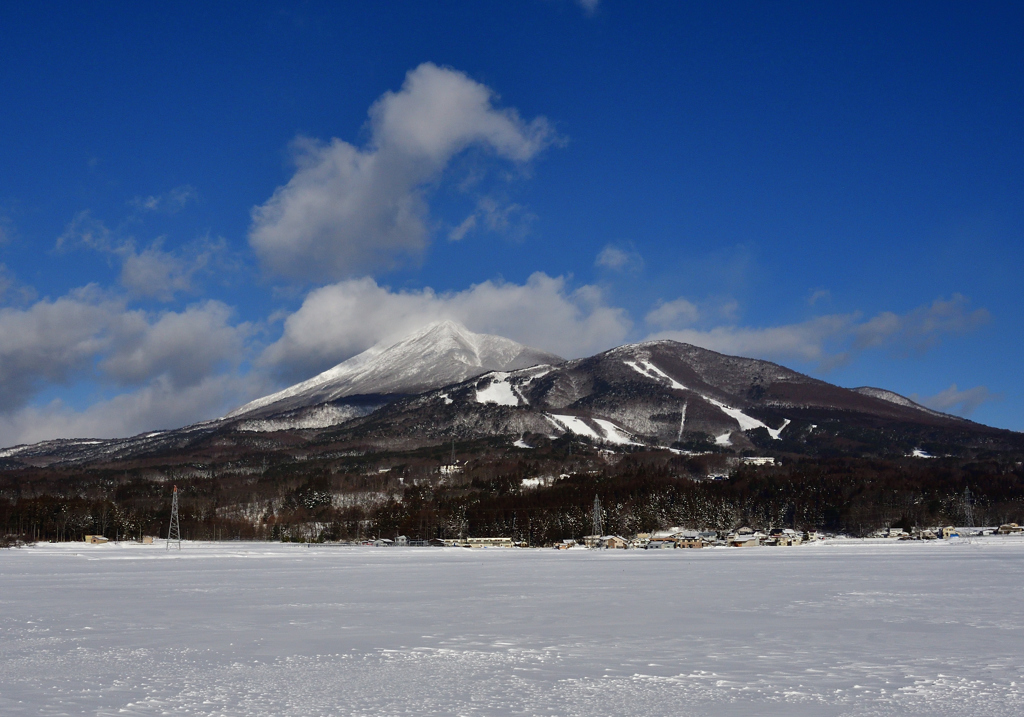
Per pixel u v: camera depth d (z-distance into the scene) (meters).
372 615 64.94
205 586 95.88
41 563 156.12
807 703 34.69
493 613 66.12
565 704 34.56
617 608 69.69
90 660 44.56
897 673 40.78
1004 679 39.25
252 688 37.47
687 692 36.69
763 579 103.62
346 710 33.56
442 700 35.16
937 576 105.62
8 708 33.91
